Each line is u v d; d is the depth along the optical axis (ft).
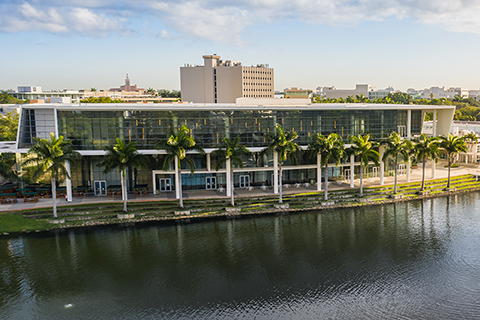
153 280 145.69
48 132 228.02
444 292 137.49
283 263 159.74
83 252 170.09
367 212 226.79
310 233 192.75
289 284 143.13
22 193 231.50
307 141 256.93
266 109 244.42
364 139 242.78
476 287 140.46
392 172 298.56
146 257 165.17
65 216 205.16
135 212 213.66
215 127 239.50
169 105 244.22
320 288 140.26
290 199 239.09
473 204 243.60
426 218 215.72
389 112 274.77
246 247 175.52
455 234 190.60
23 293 136.87
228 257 165.17
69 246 176.45
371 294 136.46
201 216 216.95
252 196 239.09
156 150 232.12
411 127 293.43
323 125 258.16
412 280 145.79
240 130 242.99
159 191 252.21
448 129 316.19
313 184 272.10
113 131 228.02
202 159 252.62
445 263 159.43
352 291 138.31
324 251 171.12
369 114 267.80
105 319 121.90
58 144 200.54
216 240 183.93
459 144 268.21
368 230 196.65
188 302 131.34
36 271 152.56
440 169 325.62
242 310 126.72
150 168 247.70
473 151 348.38
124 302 131.44
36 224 197.57
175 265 157.89
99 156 239.71
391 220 212.23
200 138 238.48
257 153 257.14
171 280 145.79
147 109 228.02
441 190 271.08
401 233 192.34
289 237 187.42
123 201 225.97
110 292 137.49
